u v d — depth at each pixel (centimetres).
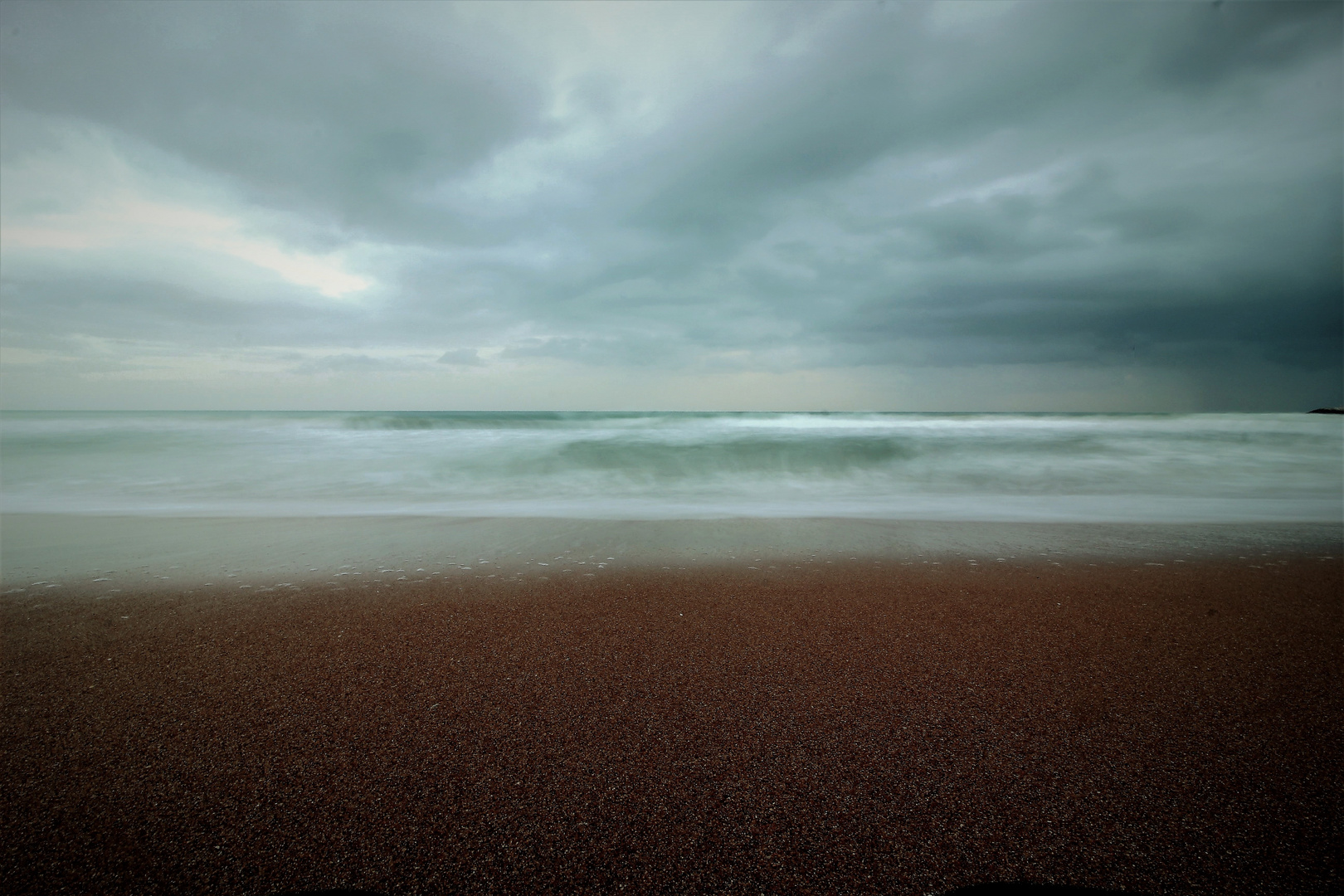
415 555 432
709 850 143
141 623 294
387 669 243
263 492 757
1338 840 145
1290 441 1166
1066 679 233
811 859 141
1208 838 146
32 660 251
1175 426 1548
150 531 514
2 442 1184
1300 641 269
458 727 198
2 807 157
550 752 184
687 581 369
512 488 800
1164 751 183
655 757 181
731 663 249
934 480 855
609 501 703
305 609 316
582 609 317
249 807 158
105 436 1291
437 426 1808
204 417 2216
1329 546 457
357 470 919
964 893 130
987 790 165
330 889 132
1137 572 385
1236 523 548
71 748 184
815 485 822
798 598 335
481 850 143
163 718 204
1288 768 173
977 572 386
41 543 468
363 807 158
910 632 284
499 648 265
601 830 150
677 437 1316
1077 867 137
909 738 191
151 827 150
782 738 191
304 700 216
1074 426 1541
